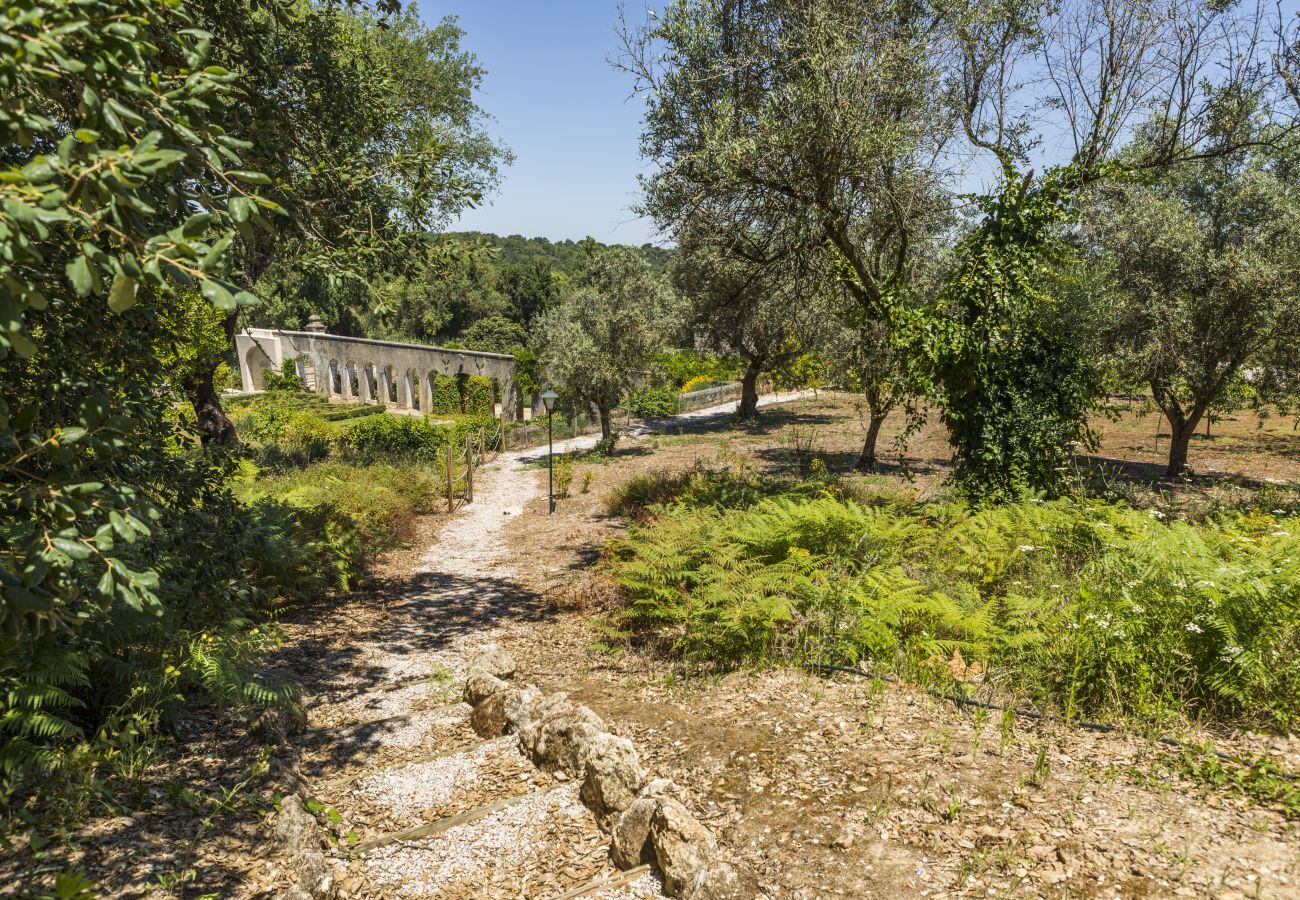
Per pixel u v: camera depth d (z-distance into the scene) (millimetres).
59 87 2916
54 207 1898
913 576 6832
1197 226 15422
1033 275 10336
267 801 4016
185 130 2492
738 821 3633
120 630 4480
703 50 9906
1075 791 3551
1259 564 4844
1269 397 16641
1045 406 10195
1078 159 9570
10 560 2367
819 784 3869
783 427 28234
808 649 5840
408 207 6273
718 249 11078
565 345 23938
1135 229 15219
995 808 3471
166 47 3850
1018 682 4918
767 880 3148
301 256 5500
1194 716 4309
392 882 3555
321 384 49000
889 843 3293
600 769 3982
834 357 19125
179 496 4812
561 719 4707
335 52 7180
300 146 6227
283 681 5945
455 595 9922
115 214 2066
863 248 11750
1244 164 14656
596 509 15922
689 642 6551
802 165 9344
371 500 12945
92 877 3078
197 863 3311
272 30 6781
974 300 10094
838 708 4816
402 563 11883
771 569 6926
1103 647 4676
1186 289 15344
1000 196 9883
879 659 5527
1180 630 4613
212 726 4902
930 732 4309
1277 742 3883
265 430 28297
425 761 4887
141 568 4297
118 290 2041
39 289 3246
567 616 8719
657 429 30453
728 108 9352
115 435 2961
